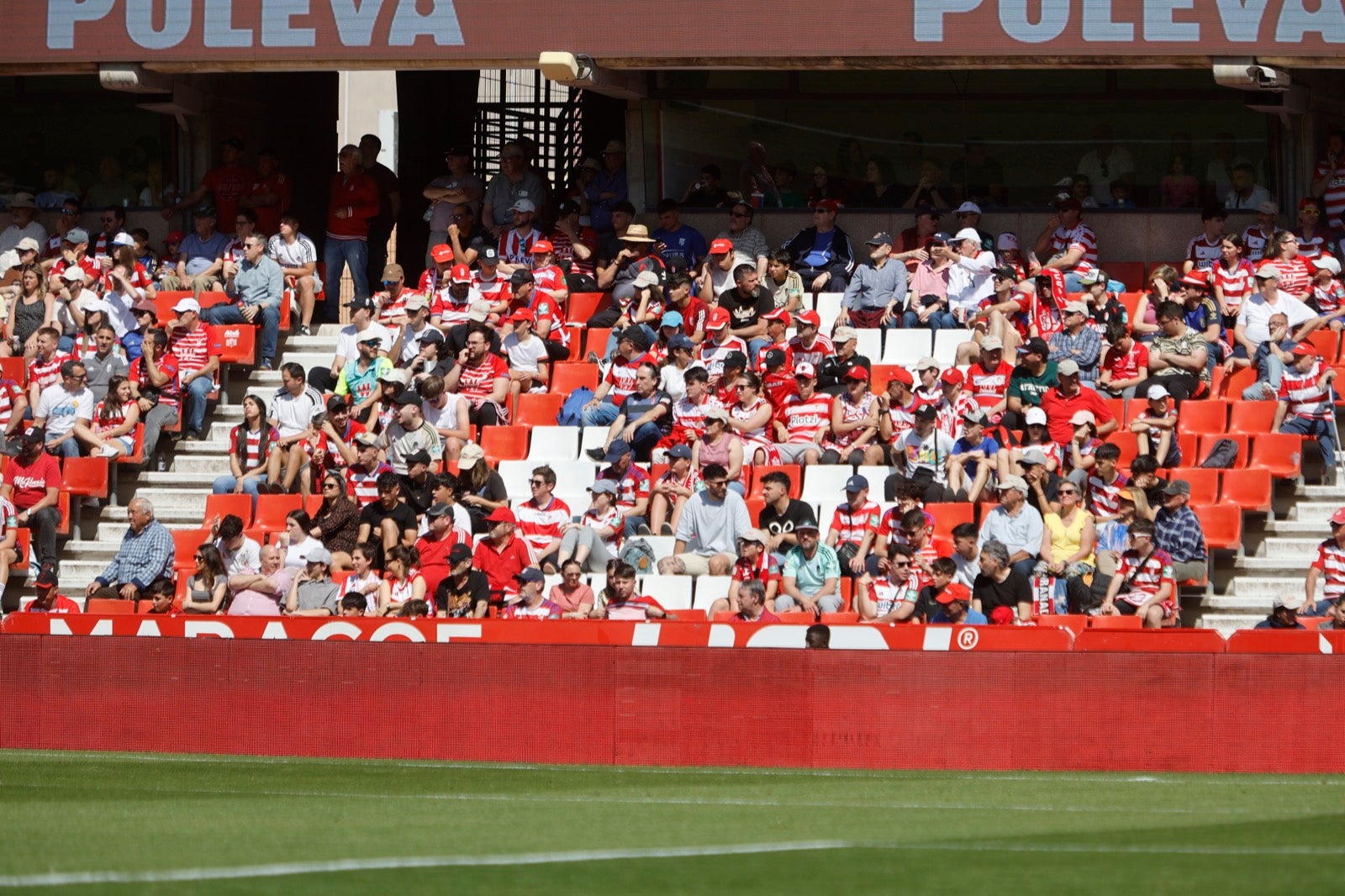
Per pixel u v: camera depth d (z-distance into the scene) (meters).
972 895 17.97
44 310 62.34
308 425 56.03
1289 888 18.38
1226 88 60.53
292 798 27.89
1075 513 46.19
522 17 59.91
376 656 37.19
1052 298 55.38
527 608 43.62
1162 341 54.66
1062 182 61.97
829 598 44.25
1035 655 35.38
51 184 69.38
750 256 61.16
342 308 68.19
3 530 52.00
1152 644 35.16
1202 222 60.62
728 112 63.84
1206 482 49.66
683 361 53.62
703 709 36.12
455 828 23.41
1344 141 59.12
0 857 20.00
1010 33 57.22
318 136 76.44
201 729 37.88
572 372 57.91
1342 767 34.81
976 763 35.38
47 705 38.53
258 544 48.34
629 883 18.64
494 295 60.28
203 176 68.25
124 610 48.97
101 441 55.88
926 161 62.78
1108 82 61.34
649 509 49.56
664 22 59.25
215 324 60.88
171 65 62.34
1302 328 54.12
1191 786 31.09
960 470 49.44
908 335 57.31
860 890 18.25
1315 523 50.00
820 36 58.34
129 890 17.70
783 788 30.36
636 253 60.56
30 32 62.75
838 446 52.09
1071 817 25.33
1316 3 55.38
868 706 35.66
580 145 76.56
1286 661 35.00
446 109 77.94
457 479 49.47
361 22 60.69
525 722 36.62
